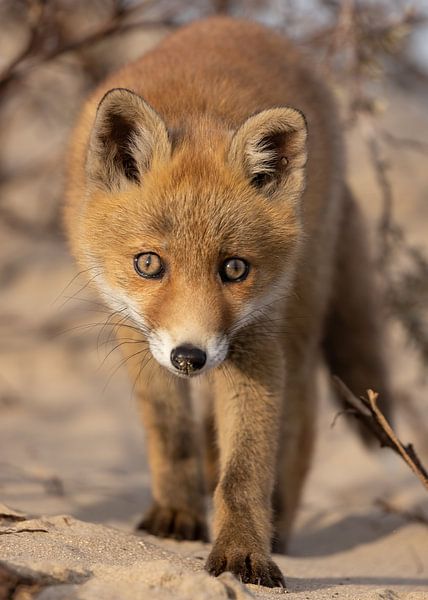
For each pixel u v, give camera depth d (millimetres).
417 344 10828
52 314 18125
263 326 7531
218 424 7781
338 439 14898
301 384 9320
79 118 9172
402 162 21109
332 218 9773
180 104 8328
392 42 11484
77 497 10273
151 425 8750
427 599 6172
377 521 10531
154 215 7352
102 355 17484
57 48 13141
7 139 18953
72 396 16078
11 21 14836
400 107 22547
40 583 5234
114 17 13055
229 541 6750
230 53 9297
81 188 8156
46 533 6656
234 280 7383
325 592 6340
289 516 9320
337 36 11477
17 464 11594
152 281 7352
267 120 7430
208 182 7449
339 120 10539
